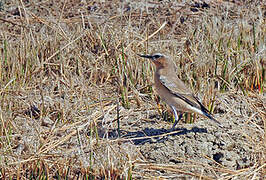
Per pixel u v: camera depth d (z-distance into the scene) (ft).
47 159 34.37
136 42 51.96
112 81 48.06
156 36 57.21
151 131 39.14
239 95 44.47
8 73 46.50
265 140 36.01
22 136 37.09
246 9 63.77
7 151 35.24
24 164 33.86
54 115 41.45
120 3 66.13
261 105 43.55
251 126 39.81
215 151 35.86
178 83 39.24
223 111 42.42
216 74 47.14
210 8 62.28
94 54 51.52
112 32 52.80
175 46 52.21
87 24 59.31
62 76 46.98
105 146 35.35
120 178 32.40
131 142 37.14
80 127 38.73
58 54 50.65
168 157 35.27
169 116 41.68
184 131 38.29
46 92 44.27
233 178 32.94
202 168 33.91
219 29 55.93
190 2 66.74
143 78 47.19
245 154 35.60
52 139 37.55
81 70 48.32
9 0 65.82
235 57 48.47
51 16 58.80
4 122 37.96
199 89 45.14
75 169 33.42
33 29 55.52
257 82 46.57
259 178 32.99
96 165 33.12
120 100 44.24
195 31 53.62
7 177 32.99
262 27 56.39
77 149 35.58
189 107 38.63
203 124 39.40
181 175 33.17
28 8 64.13
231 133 37.88
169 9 64.13
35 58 49.60
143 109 43.27
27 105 42.09
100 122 40.45
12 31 58.39
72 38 52.39
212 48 50.39
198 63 47.06
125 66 47.50
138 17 62.39
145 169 33.78
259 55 48.32
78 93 45.03
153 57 40.16
